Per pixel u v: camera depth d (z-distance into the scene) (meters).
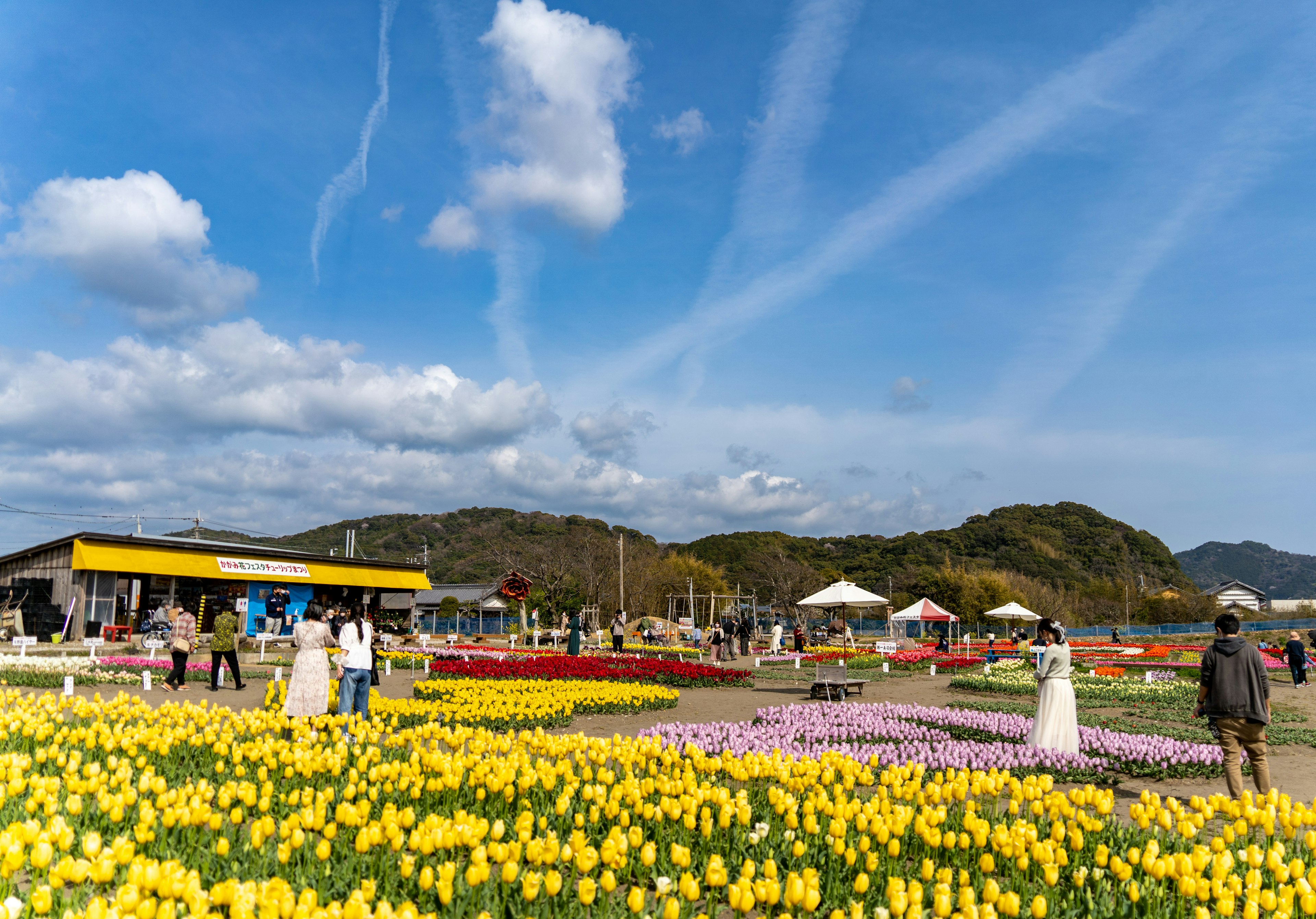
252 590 36.59
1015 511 122.56
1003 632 69.00
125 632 31.44
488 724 13.17
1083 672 28.67
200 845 5.21
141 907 3.56
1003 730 13.41
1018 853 5.19
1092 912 4.96
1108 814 6.82
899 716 14.85
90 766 6.36
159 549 32.72
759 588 85.94
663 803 5.97
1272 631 70.12
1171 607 81.81
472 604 61.53
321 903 4.56
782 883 5.34
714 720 15.49
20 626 27.41
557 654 33.59
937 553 108.81
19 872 5.14
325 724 10.12
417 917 3.90
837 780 7.77
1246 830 6.26
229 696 16.62
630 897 4.11
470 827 4.80
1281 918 4.61
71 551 30.55
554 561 62.25
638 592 66.00
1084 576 106.44
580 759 7.73
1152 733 14.55
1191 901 5.17
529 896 4.52
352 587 41.97
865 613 85.50
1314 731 15.31
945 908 4.21
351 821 5.19
